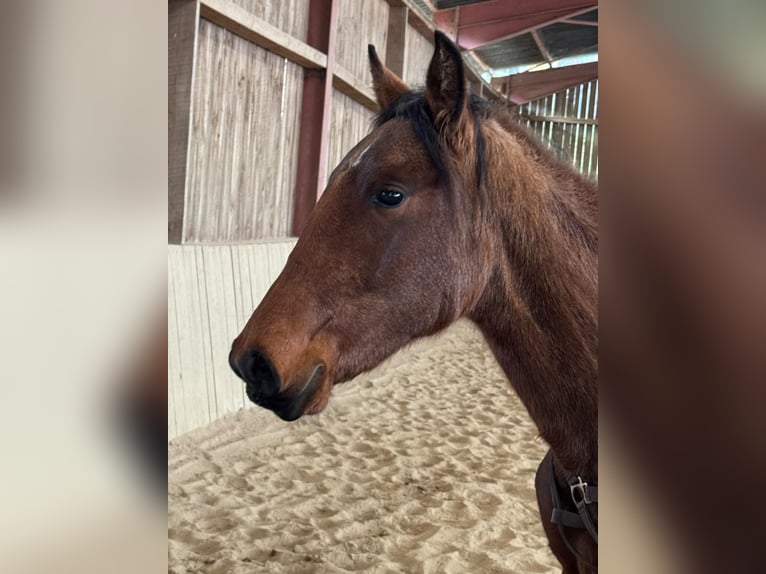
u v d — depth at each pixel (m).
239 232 4.34
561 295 1.09
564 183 1.19
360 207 1.13
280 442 3.53
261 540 2.47
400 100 1.24
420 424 3.93
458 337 6.63
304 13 4.73
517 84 10.10
